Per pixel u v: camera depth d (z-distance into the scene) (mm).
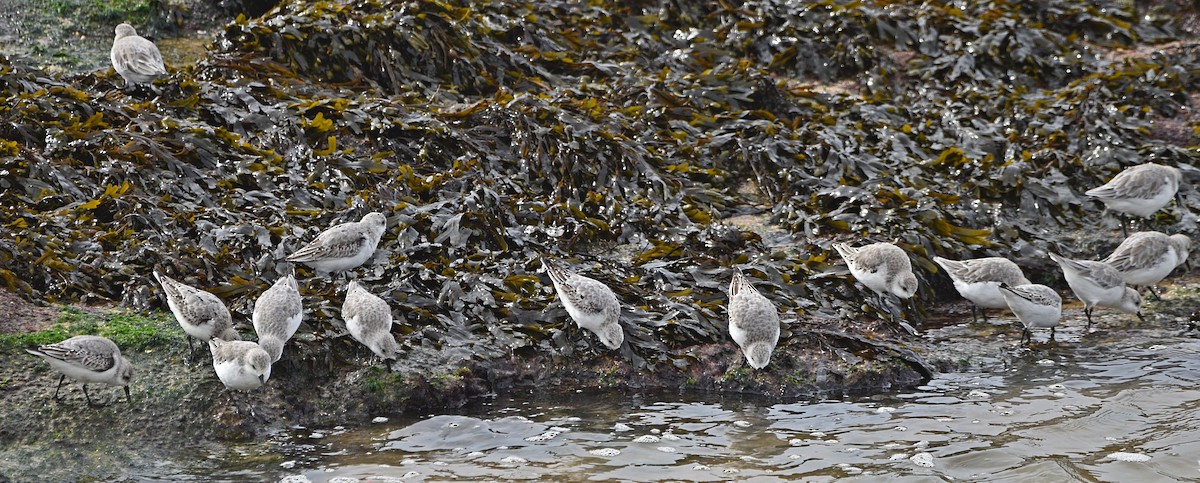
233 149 14641
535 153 15586
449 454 10383
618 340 11992
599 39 19781
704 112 17797
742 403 11797
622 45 19672
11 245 12023
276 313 11062
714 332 12617
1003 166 16750
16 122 14312
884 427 11102
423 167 15211
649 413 11484
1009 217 16031
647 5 21578
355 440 10680
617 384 12078
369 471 9969
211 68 16547
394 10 17781
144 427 10453
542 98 16594
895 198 15461
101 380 10359
